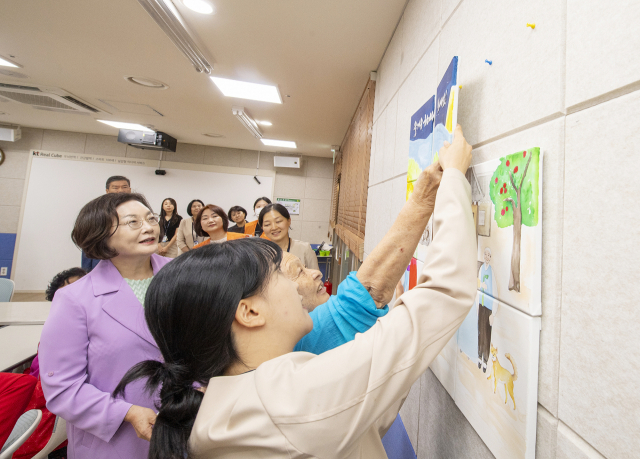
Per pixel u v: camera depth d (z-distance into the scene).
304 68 2.19
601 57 0.37
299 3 1.50
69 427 0.99
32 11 1.72
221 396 0.44
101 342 0.94
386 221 1.47
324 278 4.73
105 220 0.96
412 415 1.02
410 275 1.03
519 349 0.48
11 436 1.00
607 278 0.36
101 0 1.61
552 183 0.45
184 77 2.51
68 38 1.99
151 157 5.49
